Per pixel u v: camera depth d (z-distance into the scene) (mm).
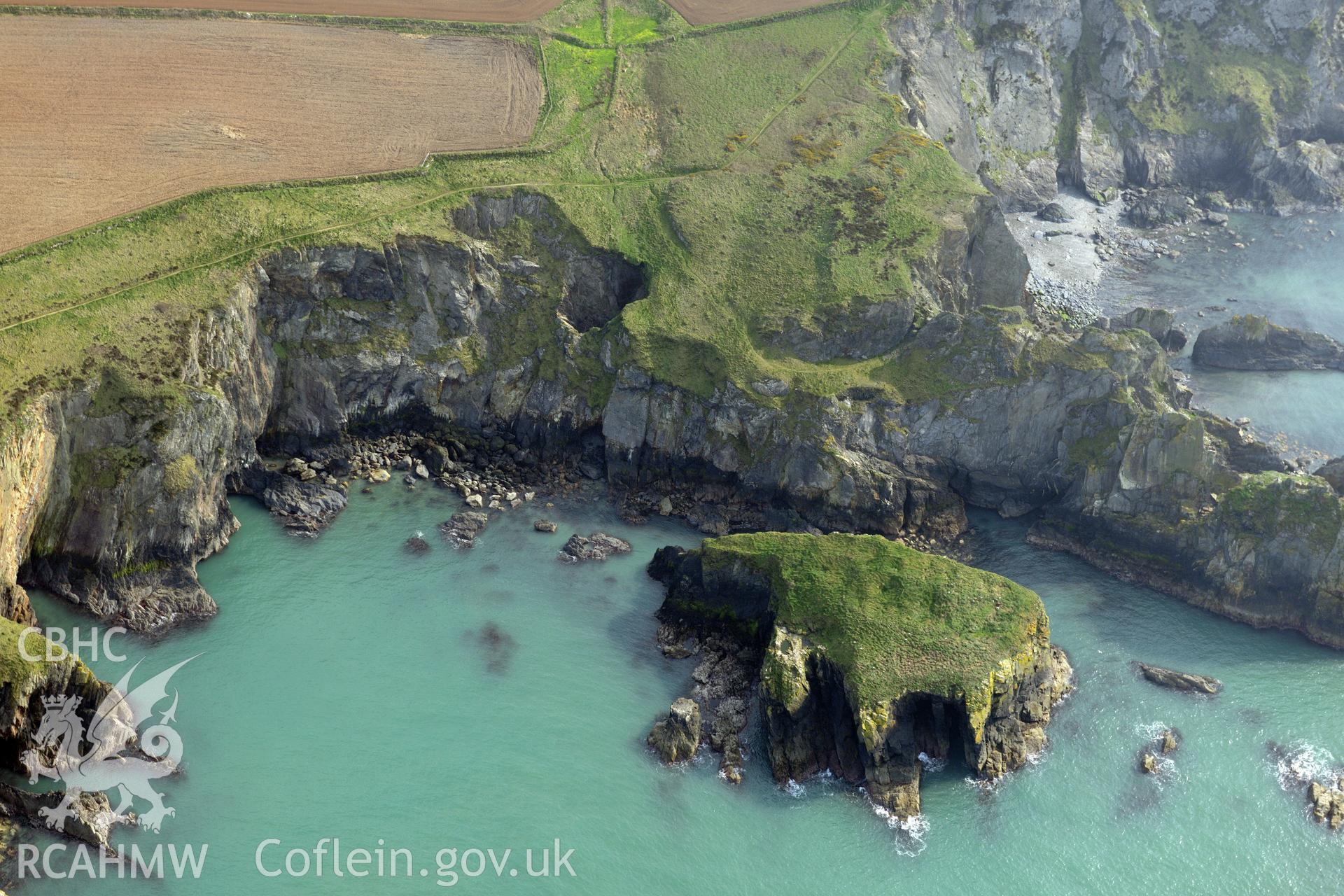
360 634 93375
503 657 92250
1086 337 109188
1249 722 88500
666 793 82688
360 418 111375
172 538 95750
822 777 84188
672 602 95938
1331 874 78438
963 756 85000
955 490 110875
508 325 115875
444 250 114188
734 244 119750
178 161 117625
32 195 111375
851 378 110125
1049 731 87562
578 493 109812
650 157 128750
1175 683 91000
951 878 78062
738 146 130250
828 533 105375
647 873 77688
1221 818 81875
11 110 121688
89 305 101062
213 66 131875
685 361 110938
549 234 120312
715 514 107500
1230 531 97750
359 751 84188
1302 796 83312
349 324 110938
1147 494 102375
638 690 90188
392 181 119750
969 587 92000
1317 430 118562
